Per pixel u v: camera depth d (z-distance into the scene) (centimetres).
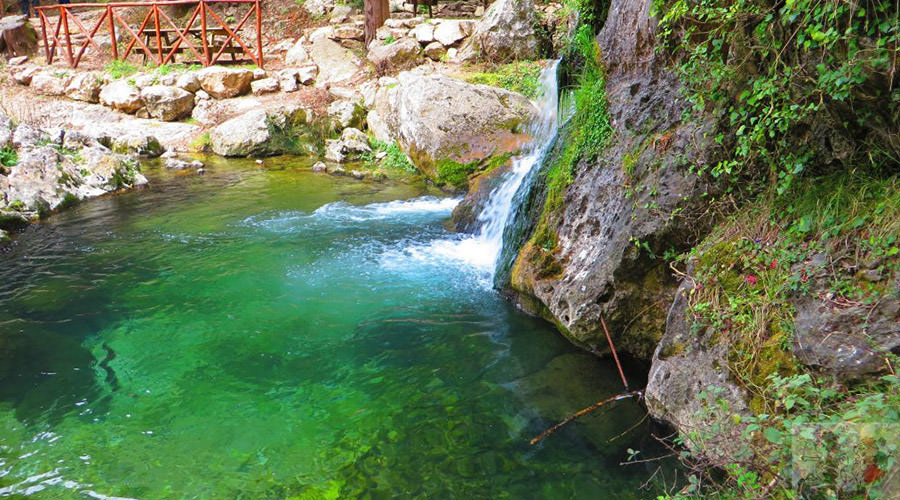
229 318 514
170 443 356
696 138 370
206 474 330
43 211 791
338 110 1174
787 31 294
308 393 408
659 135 411
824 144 307
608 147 475
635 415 375
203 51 1415
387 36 1267
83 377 425
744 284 323
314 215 794
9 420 375
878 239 267
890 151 283
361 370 435
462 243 694
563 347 464
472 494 314
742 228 342
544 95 1007
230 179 977
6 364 440
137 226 750
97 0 1858
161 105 1221
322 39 1393
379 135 1120
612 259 414
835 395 256
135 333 488
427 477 327
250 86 1284
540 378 422
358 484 322
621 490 314
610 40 512
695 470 303
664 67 431
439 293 563
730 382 307
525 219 579
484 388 411
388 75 1211
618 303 417
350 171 1016
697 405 323
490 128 949
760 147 329
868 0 247
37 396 402
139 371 434
